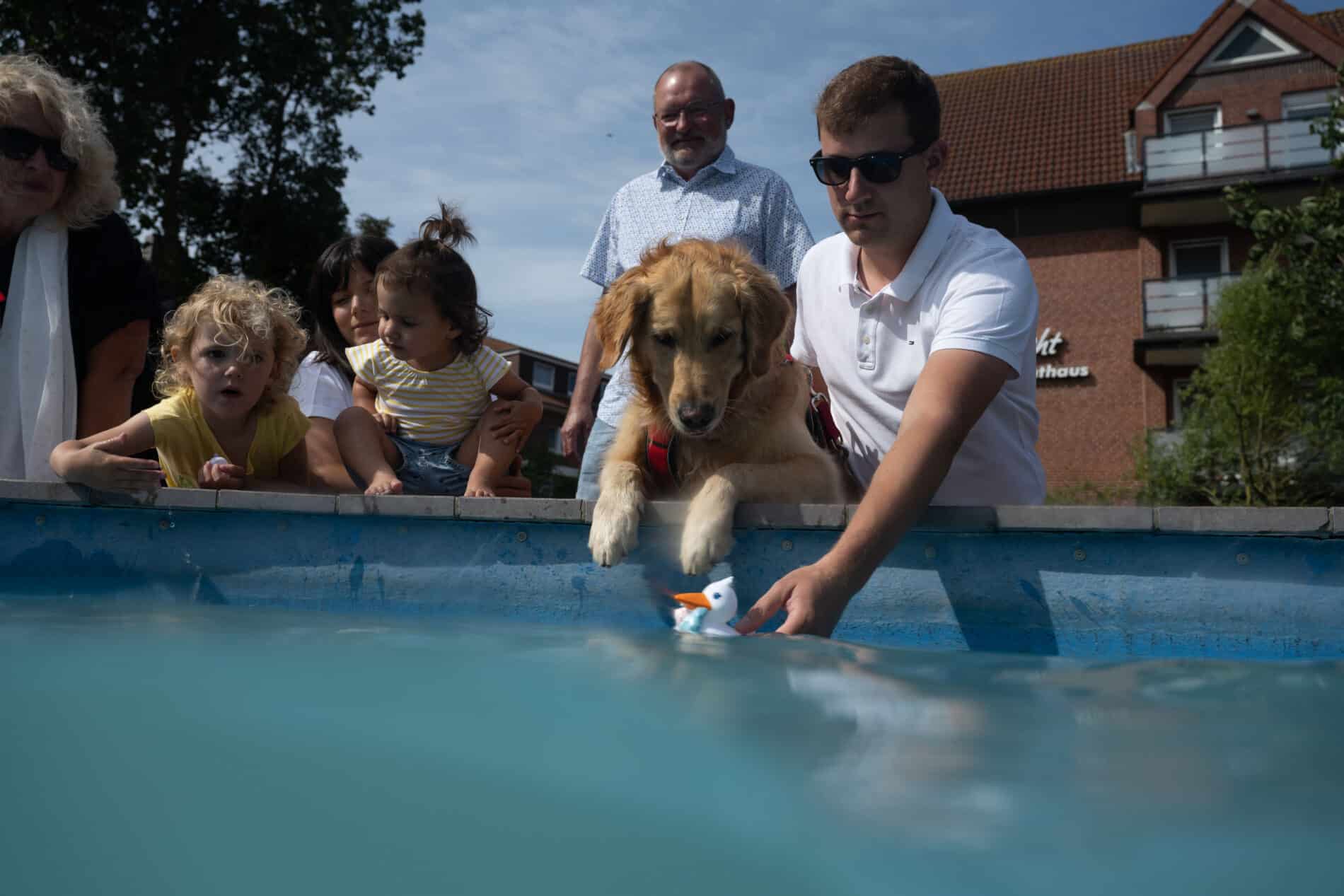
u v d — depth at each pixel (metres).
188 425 3.04
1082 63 22.19
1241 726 0.96
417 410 3.60
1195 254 18.42
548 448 26.48
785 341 2.79
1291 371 13.84
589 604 2.19
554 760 0.82
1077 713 1.02
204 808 0.71
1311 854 0.61
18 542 2.55
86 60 15.12
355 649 1.42
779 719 0.96
